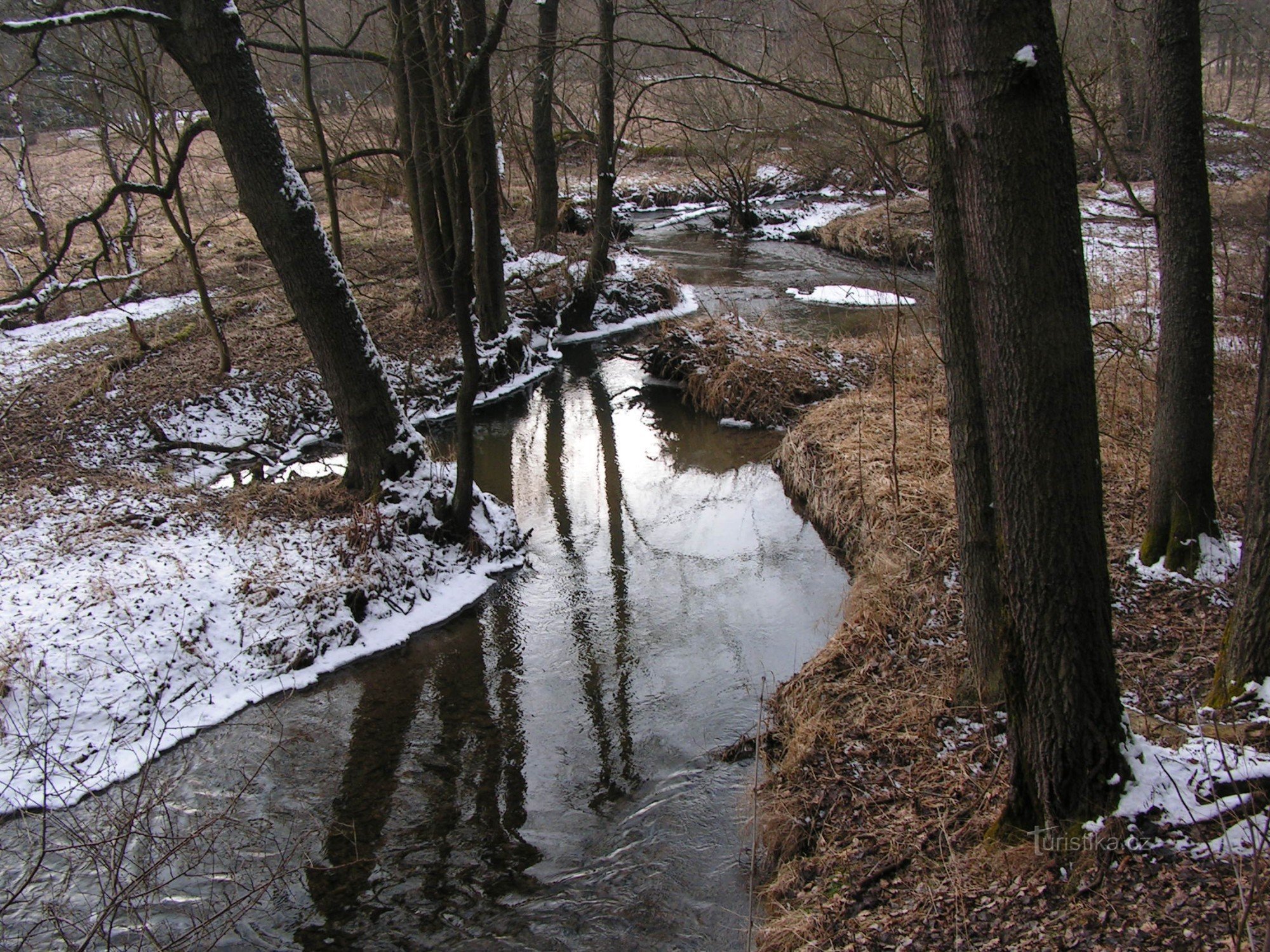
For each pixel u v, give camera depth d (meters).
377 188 22.25
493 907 5.15
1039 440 3.61
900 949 4.03
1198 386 6.41
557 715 7.02
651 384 15.51
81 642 7.06
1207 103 24.73
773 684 7.14
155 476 10.57
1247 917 3.00
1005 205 3.45
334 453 12.44
